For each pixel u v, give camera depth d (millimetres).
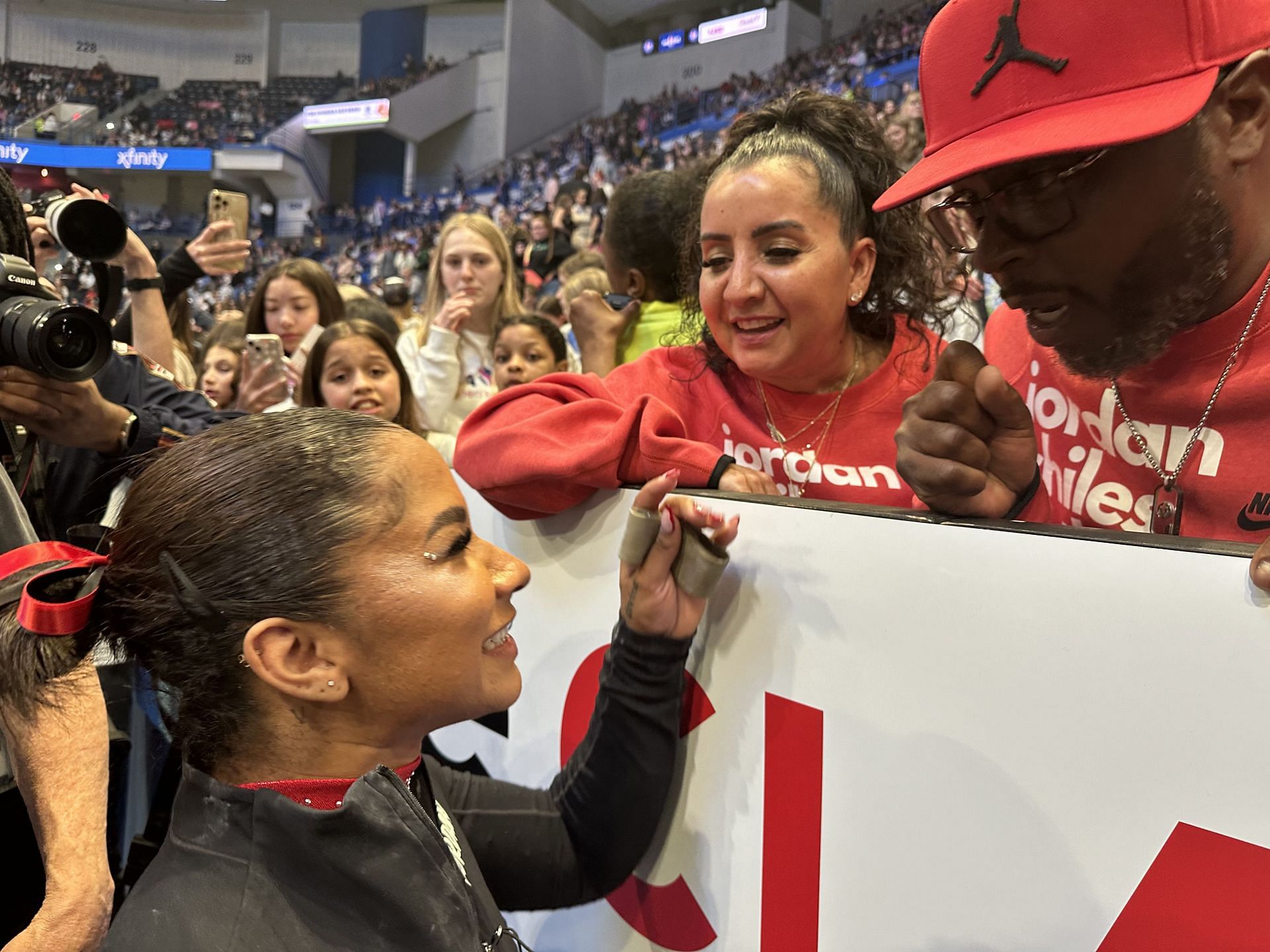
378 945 569
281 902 566
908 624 611
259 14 14711
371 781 566
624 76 15875
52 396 928
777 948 732
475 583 611
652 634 773
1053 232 637
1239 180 649
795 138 934
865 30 11938
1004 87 620
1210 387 755
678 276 1270
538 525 941
